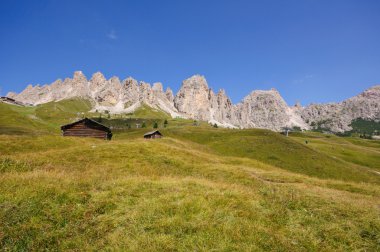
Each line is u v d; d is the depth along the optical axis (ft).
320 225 42.06
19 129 339.98
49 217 38.45
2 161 76.64
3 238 32.96
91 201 44.21
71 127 231.50
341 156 389.80
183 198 45.70
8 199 40.70
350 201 58.23
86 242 33.78
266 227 39.22
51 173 60.80
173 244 33.17
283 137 363.76
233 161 147.13
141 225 37.27
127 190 49.24
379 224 43.47
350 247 36.81
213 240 34.30
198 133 449.89
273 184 79.00
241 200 47.52
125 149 118.32
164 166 100.78
